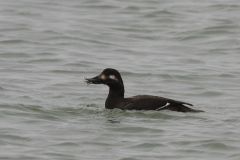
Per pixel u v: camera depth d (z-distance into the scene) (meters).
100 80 14.88
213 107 15.39
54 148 11.85
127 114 14.25
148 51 22.92
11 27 25.48
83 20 27.42
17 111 14.44
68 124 13.45
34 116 14.10
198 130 12.99
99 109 14.88
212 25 26.69
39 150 11.70
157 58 21.91
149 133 12.82
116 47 23.42
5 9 29.02
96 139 12.43
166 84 18.50
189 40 24.75
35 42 23.45
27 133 12.73
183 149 11.89
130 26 26.73
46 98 16.11
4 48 22.39
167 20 27.86
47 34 24.62
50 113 14.39
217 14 29.12
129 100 14.81
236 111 14.85
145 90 17.64
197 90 17.78
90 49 22.95
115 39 24.56
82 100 16.08
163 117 14.02
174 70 20.14
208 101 16.36
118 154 11.58
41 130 12.98
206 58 22.09
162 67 20.53
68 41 23.86
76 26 26.14
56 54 21.88
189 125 13.38
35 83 17.89
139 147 12.00
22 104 15.12
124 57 21.94
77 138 12.45
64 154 11.52
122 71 19.72
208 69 20.38
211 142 12.20
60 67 20.17
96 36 24.83
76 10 29.53
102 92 17.12
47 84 17.81
